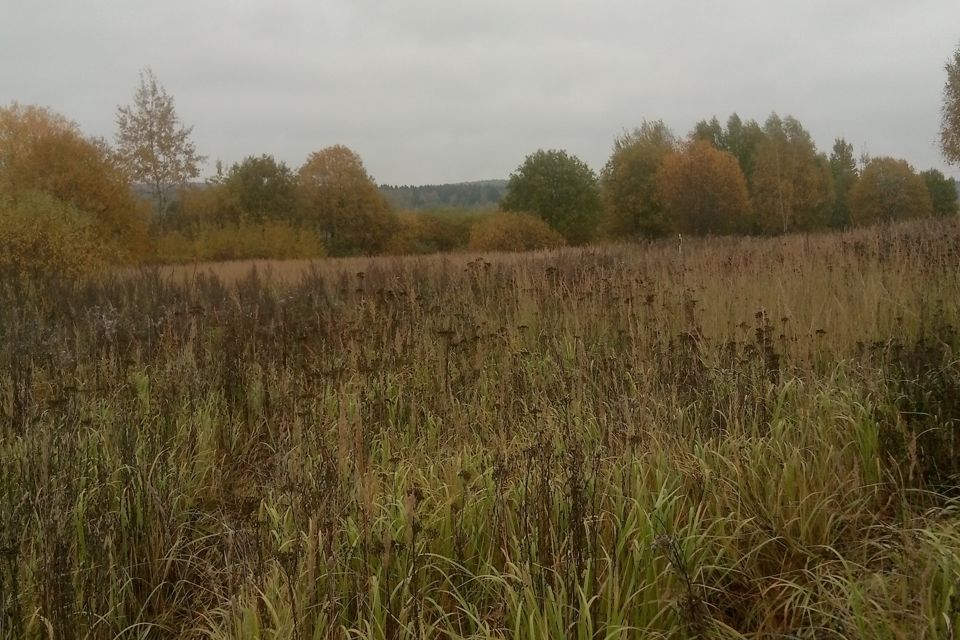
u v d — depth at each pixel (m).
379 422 5.04
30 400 4.80
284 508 3.87
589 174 48.34
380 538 3.50
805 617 3.30
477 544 3.63
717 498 3.78
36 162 26.84
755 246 13.46
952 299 6.53
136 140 34.09
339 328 6.62
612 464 3.87
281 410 4.90
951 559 3.13
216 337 7.24
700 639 2.98
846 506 3.92
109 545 3.52
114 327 6.83
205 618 3.29
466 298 8.26
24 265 12.67
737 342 5.61
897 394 4.51
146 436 4.59
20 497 3.69
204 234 35.44
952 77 31.66
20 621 3.05
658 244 20.55
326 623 3.03
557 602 2.98
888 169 47.09
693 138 43.44
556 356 6.07
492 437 4.67
